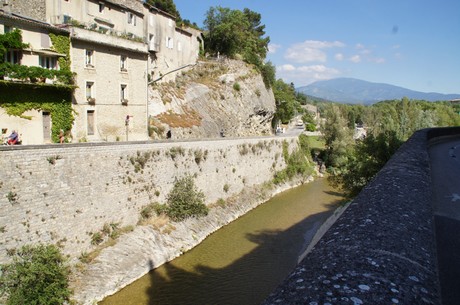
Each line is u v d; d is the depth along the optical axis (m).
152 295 21.38
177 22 72.81
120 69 32.88
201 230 31.34
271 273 25.36
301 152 66.94
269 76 79.75
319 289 2.95
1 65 23.28
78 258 21.48
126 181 25.83
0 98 23.67
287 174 56.88
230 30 74.69
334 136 74.38
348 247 3.88
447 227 8.58
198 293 22.14
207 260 26.83
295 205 44.44
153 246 25.66
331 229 4.71
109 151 24.36
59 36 27.25
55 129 27.20
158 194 28.98
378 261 3.49
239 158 43.09
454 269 6.13
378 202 5.75
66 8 32.72
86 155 22.52
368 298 2.82
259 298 21.98
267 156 51.53
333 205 44.97
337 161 70.25
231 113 59.44
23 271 16.55
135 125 35.22
